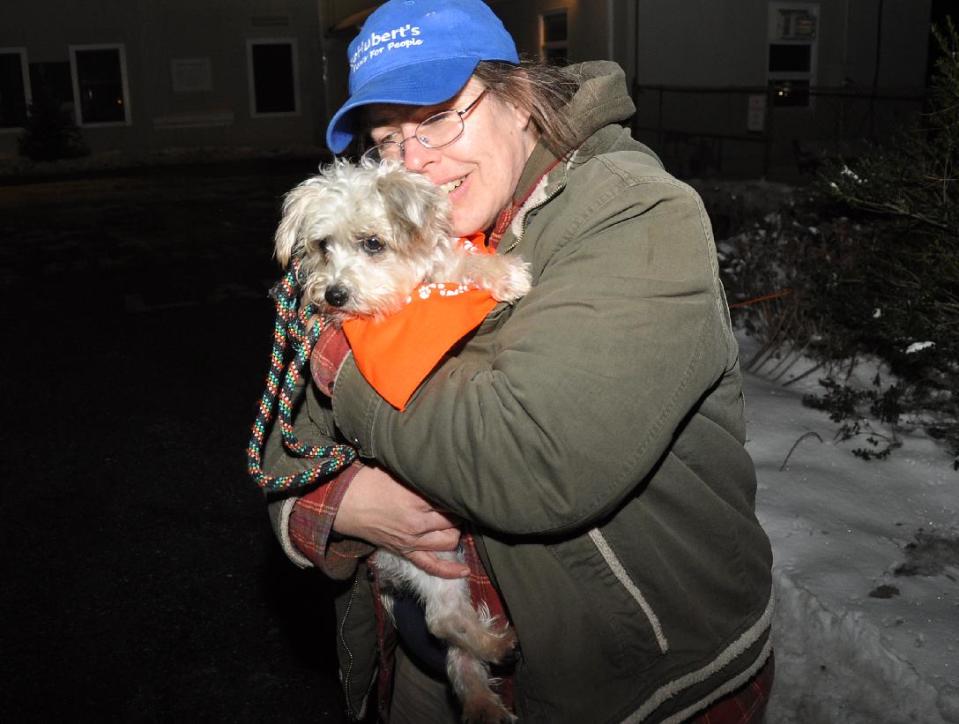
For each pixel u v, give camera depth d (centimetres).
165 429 615
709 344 154
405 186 183
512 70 183
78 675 368
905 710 276
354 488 183
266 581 435
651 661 167
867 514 380
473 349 178
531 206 181
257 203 1656
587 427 146
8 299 978
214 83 2517
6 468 559
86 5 2377
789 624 319
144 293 991
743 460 175
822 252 592
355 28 2144
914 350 430
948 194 448
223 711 347
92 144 2455
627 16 1457
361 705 231
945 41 439
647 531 163
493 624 196
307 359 181
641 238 157
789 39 1544
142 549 464
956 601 311
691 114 1511
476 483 151
